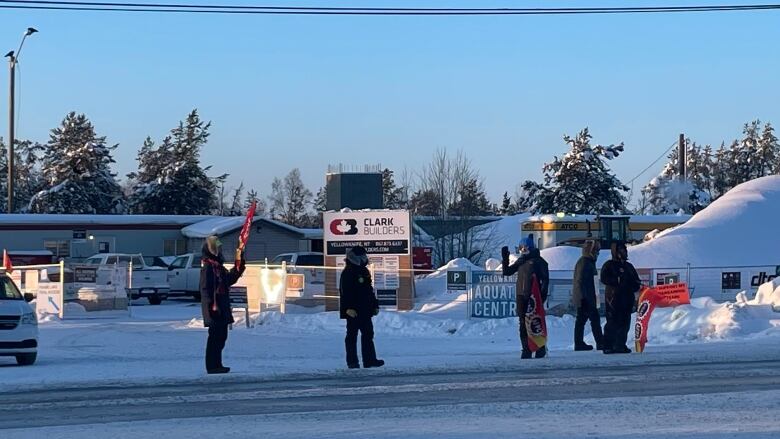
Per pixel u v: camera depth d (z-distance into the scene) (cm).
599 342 1825
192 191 8056
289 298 3000
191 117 8150
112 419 1089
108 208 7906
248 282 3070
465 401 1204
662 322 2250
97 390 1337
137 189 8019
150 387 1364
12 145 5172
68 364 1770
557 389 1302
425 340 2358
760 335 2061
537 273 1692
